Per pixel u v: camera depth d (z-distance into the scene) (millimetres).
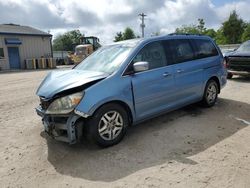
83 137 4680
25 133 5480
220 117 5930
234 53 11344
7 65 28000
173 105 5547
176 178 3475
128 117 4801
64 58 38688
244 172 3547
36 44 30750
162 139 4781
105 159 4117
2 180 3709
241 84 10219
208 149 4293
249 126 5324
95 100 4195
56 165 4043
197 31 57938
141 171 3707
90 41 31188
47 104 4426
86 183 3508
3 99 9297
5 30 28422
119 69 4641
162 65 5328
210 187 3244
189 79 5848
